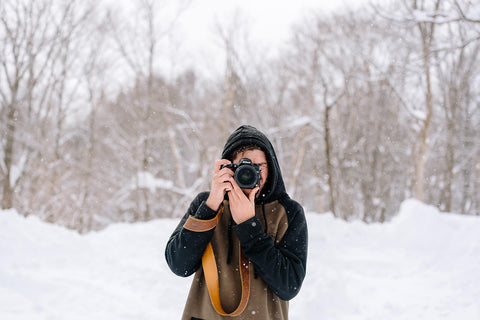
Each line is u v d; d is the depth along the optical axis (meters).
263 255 1.21
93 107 18.83
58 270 5.71
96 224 22.00
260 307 1.30
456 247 6.43
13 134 14.91
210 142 19.25
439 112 19.55
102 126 20.27
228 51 18.56
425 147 16.30
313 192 24.55
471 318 4.11
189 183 23.00
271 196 1.41
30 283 4.92
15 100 15.19
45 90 16.64
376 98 20.00
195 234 1.27
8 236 6.14
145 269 5.75
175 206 20.48
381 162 21.02
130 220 22.09
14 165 15.86
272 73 19.94
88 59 18.42
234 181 1.25
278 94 19.83
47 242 6.45
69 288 4.95
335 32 16.53
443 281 5.38
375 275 6.05
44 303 4.50
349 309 4.75
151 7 19.44
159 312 4.55
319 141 20.55
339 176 20.23
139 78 19.89
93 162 18.80
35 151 16.09
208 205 1.29
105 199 19.16
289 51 19.56
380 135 20.36
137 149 18.73
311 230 8.27
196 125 20.42
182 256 1.29
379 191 21.84
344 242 7.81
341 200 21.31
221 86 19.27
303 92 19.80
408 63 9.11
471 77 17.00
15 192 15.31
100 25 18.42
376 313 4.62
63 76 17.12
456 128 19.03
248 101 18.23
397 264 6.47
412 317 4.42
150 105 19.22
